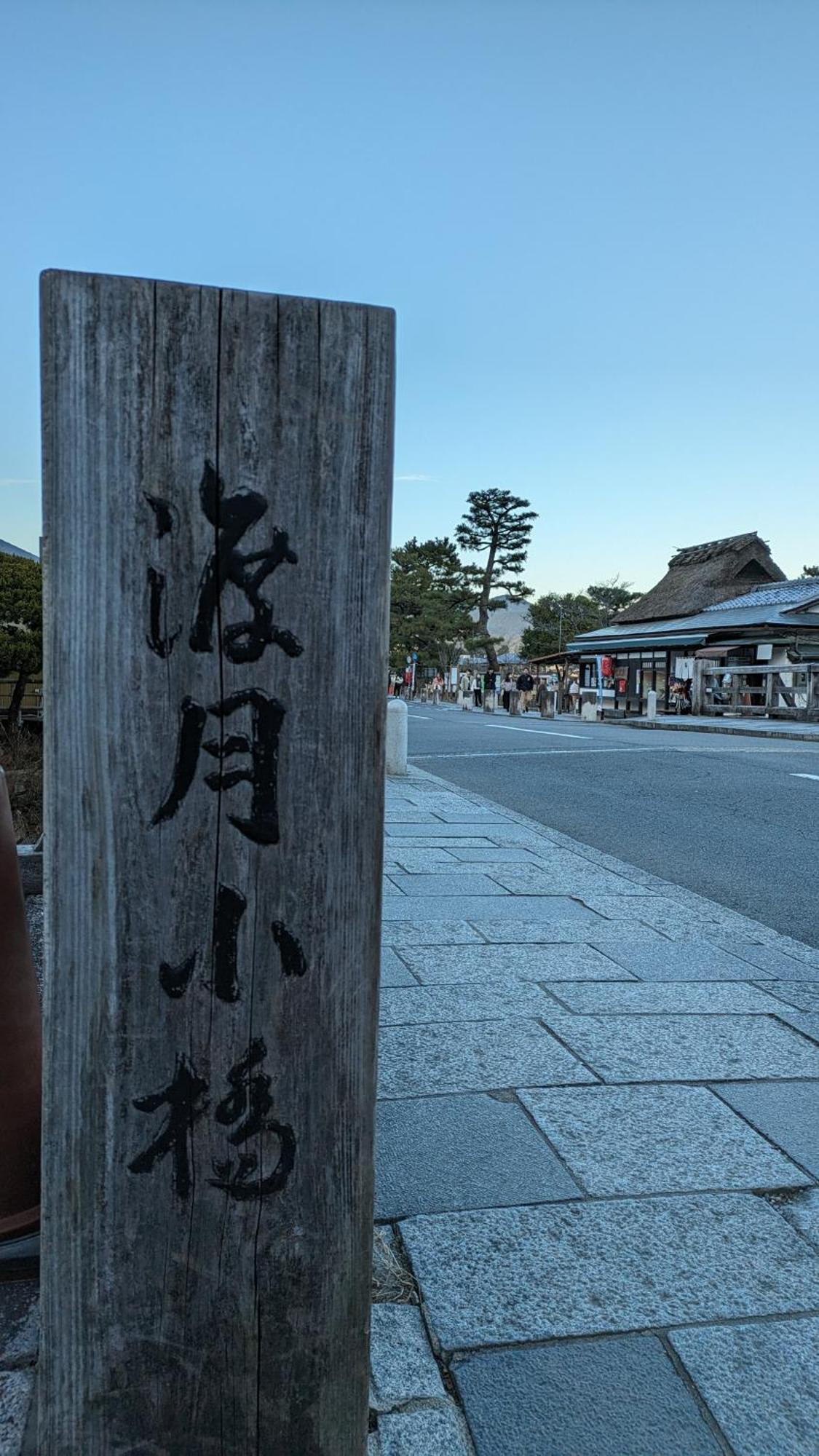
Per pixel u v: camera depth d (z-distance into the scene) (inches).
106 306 38.9
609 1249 72.7
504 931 163.3
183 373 39.6
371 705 43.0
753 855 247.3
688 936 163.9
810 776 401.1
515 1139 89.5
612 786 377.1
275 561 41.3
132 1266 43.2
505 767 438.3
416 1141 88.8
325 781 42.7
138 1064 42.3
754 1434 56.0
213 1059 42.9
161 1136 42.8
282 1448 45.8
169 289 39.1
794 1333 64.1
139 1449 44.4
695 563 1499.8
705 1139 90.6
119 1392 43.8
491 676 1537.9
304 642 41.9
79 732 40.4
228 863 42.2
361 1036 44.4
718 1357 61.8
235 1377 44.8
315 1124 44.3
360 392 41.3
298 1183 44.4
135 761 40.9
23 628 431.5
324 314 40.6
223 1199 43.6
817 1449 55.1
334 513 41.6
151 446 39.8
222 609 41.1
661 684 1257.4
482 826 278.4
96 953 41.4
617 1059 109.2
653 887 202.2
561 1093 99.7
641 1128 92.3
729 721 807.7
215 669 41.3
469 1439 55.1
